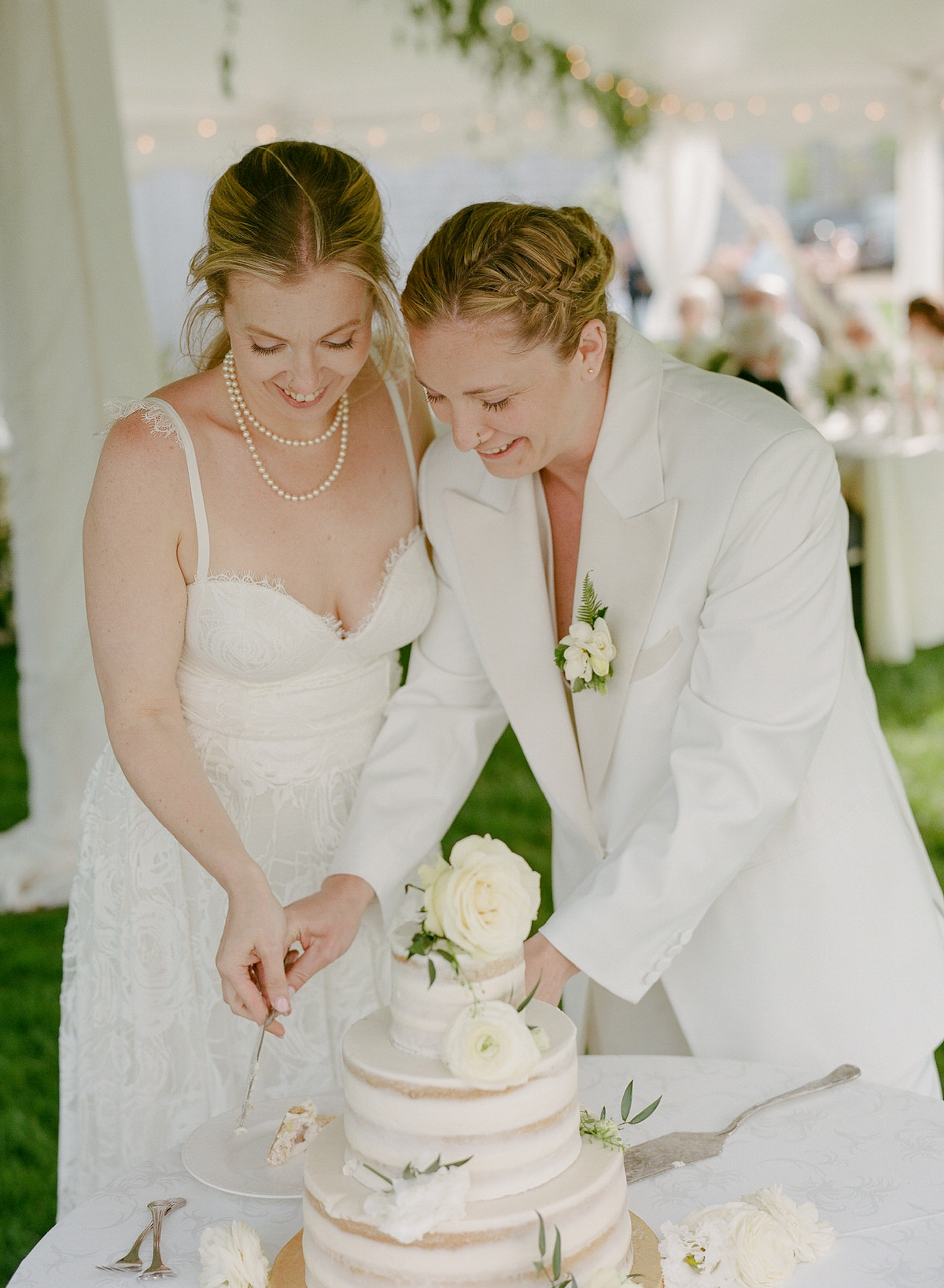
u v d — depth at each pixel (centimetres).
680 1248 136
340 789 214
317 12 733
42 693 482
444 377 169
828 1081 176
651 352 195
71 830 493
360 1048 130
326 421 203
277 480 200
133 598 188
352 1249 124
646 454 189
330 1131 141
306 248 169
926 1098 173
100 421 455
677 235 1228
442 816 207
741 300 984
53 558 466
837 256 1538
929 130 1041
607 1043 226
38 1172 325
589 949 171
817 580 180
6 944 451
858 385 884
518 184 1481
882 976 193
